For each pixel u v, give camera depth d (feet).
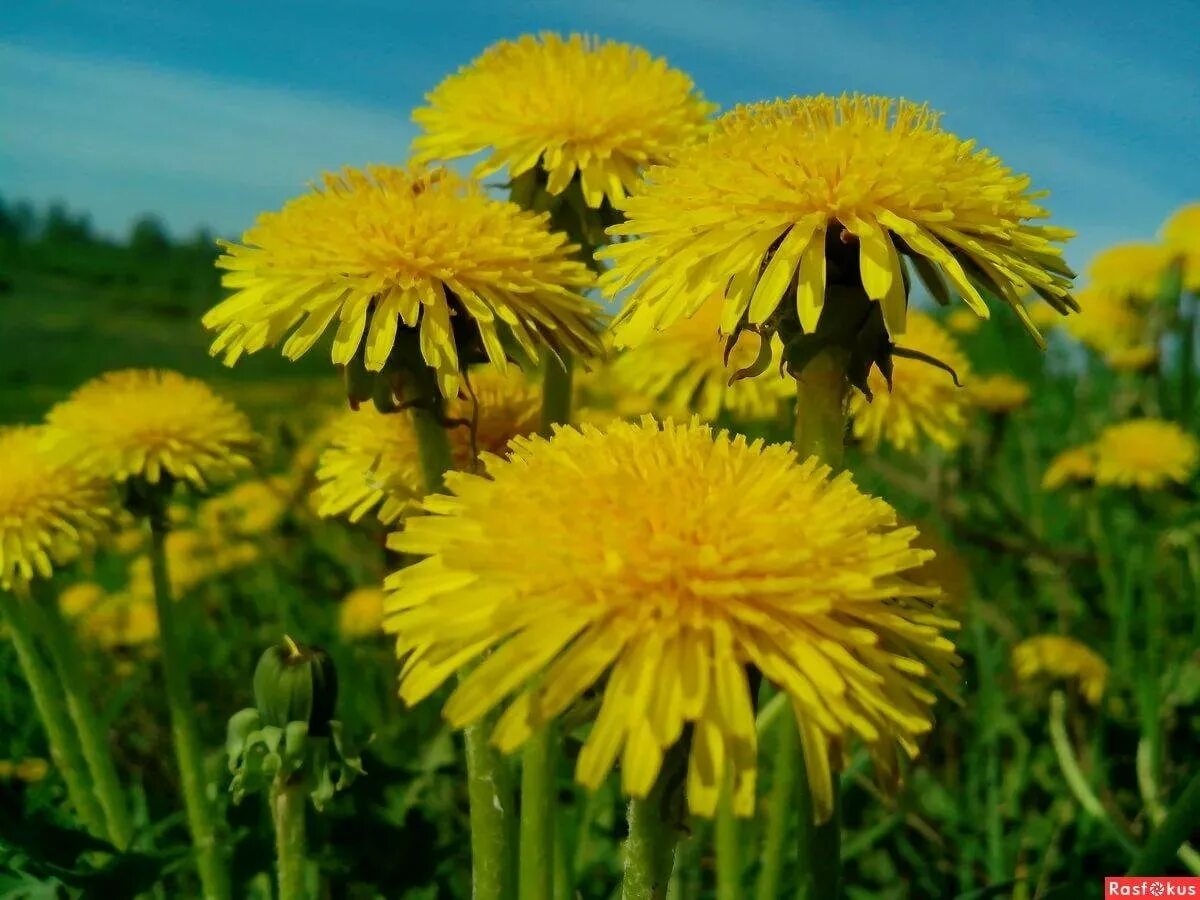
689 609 0.33
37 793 0.73
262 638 1.18
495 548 0.34
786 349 0.46
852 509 0.37
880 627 0.36
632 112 0.65
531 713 0.31
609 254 0.48
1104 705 0.81
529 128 0.64
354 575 1.26
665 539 0.33
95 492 0.74
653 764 0.30
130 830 0.72
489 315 0.50
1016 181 0.48
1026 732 0.89
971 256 0.44
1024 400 1.25
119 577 1.39
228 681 1.11
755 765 0.30
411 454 0.64
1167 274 1.43
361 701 0.98
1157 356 1.43
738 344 0.89
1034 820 0.78
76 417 0.74
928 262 0.45
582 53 0.67
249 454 0.80
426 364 0.52
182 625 1.16
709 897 0.72
